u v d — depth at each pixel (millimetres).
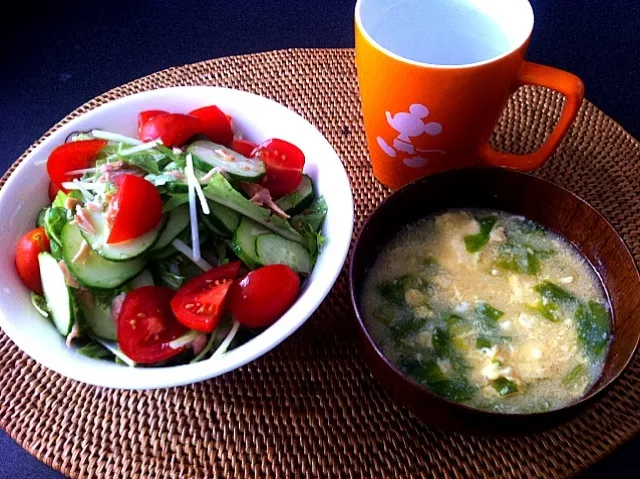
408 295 279
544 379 254
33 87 625
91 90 619
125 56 642
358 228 346
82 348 279
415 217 302
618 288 267
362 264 283
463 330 269
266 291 275
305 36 638
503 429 231
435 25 333
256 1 674
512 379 251
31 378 301
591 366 257
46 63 642
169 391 292
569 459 270
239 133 348
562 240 293
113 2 687
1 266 284
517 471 267
